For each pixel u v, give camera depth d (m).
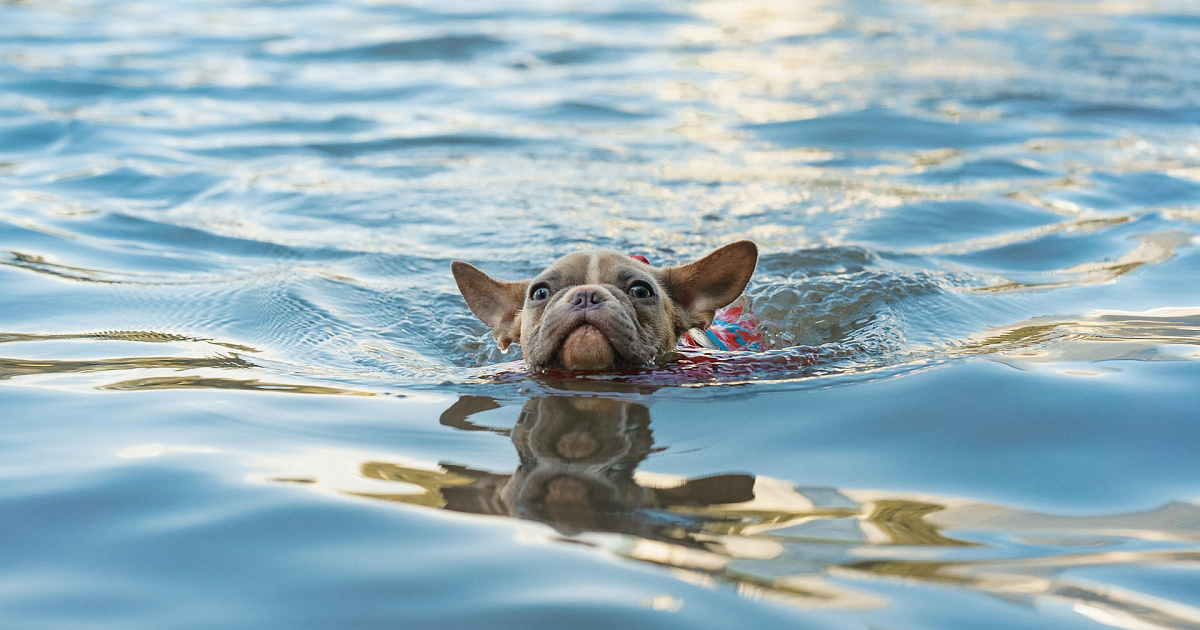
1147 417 4.28
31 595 2.92
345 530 3.33
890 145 12.45
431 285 7.96
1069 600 2.87
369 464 3.96
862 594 2.90
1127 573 3.01
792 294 7.39
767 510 3.51
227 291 7.17
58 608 2.85
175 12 21.31
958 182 10.74
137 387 4.97
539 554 3.15
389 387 5.17
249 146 12.17
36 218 8.79
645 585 2.95
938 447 4.09
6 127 12.16
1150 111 14.05
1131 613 2.79
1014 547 3.21
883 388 4.83
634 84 15.82
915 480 3.78
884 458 4.00
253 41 18.31
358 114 13.85
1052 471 3.82
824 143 12.55
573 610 2.80
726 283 6.64
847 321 6.87
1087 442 4.07
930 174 11.09
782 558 3.13
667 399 4.89
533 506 3.55
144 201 9.80
